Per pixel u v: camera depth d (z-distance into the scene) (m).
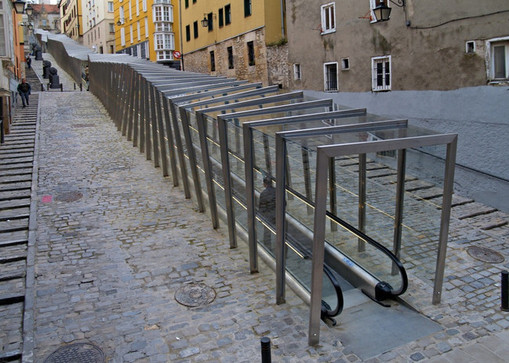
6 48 17.06
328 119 8.34
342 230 8.40
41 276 7.89
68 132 19.28
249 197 7.84
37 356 5.84
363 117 8.42
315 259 5.87
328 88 16.75
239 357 5.86
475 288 7.82
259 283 7.80
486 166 11.64
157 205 11.49
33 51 54.03
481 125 11.62
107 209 11.13
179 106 10.67
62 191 12.28
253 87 12.98
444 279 8.16
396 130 7.48
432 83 12.73
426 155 7.57
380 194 8.07
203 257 8.74
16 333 6.36
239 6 24.91
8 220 10.30
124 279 7.85
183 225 10.28
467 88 11.85
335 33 15.91
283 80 21.97
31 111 23.22
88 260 8.52
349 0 15.10
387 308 7.37
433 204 7.62
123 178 13.57
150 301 7.18
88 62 34.88
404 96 13.62
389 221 8.10
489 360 5.88
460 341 6.32
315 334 6.12
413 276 8.19
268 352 5.02
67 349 5.98
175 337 6.27
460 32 11.82
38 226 10.02
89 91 32.94
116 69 20.39
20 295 7.25
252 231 7.96
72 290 7.46
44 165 14.55
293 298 7.34
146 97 14.91
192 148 10.77
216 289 7.58
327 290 7.44
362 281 7.93
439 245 7.16
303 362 5.78
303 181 6.98
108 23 60.03
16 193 11.91
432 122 12.88
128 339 6.22
